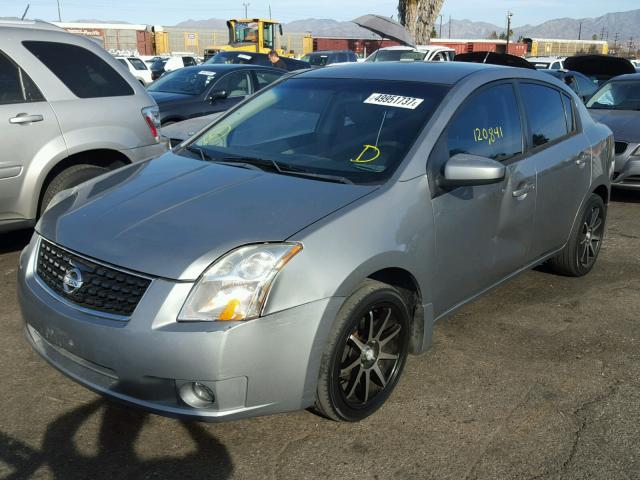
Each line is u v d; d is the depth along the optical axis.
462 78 3.69
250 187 3.06
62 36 5.05
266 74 10.97
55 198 3.45
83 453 2.74
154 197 3.03
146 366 2.47
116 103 5.18
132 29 39.16
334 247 2.69
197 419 2.52
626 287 4.84
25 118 4.63
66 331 2.65
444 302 3.41
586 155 4.57
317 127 3.64
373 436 2.90
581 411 3.14
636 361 3.67
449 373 3.47
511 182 3.73
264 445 2.83
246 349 2.47
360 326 2.92
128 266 2.55
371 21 18.72
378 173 3.15
